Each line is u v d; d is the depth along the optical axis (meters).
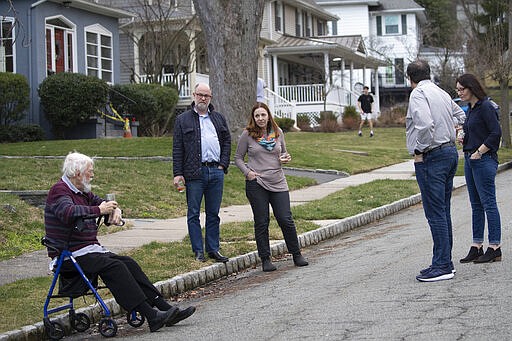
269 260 12.06
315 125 49.09
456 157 10.14
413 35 72.88
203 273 11.28
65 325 8.66
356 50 53.72
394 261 11.62
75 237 8.47
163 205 17.98
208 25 26.61
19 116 29.59
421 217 17.11
